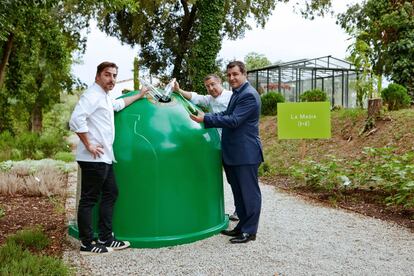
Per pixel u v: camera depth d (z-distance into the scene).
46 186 7.17
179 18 20.50
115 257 3.89
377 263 3.79
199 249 4.12
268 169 9.19
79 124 3.73
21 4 7.72
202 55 16.59
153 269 3.61
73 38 18.39
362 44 10.66
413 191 5.67
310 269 3.64
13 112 22.27
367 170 7.22
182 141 4.26
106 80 3.87
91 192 3.91
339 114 11.77
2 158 12.64
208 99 5.16
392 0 13.64
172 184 4.21
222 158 4.52
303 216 5.50
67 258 3.85
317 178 7.00
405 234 4.68
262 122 14.40
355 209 5.84
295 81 20.81
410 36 13.01
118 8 10.17
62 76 20.97
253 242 4.37
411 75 13.10
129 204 4.17
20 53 13.74
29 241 4.17
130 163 4.14
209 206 4.51
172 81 4.63
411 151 7.94
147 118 4.24
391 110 10.85
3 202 6.38
